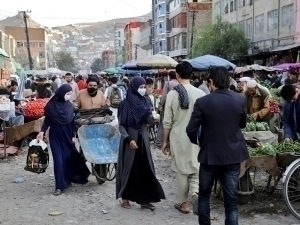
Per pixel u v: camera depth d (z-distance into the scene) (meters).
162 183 7.52
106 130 7.33
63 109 7.05
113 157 6.98
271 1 36.25
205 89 10.09
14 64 47.34
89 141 7.18
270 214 5.76
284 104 6.72
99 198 6.67
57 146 7.04
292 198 5.95
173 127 5.76
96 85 7.58
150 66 17.91
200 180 4.74
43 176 8.13
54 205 6.34
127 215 5.86
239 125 4.64
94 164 7.28
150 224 5.51
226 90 4.64
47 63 123.44
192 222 5.56
